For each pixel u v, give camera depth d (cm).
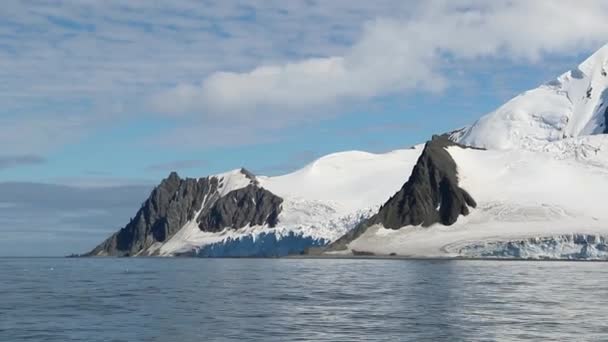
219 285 16200
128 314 10350
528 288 14338
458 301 11794
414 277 18338
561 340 7962
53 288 15762
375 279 17675
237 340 8031
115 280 18912
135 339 8138
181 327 8994
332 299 12312
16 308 11244
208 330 8750
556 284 15425
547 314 10038
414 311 10450
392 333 8438
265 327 8956
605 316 9819
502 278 17650
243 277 19538
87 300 12569
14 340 8112
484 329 8706
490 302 11600
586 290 13812
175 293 13950
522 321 9356
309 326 9019
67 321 9619
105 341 8019
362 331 8594
